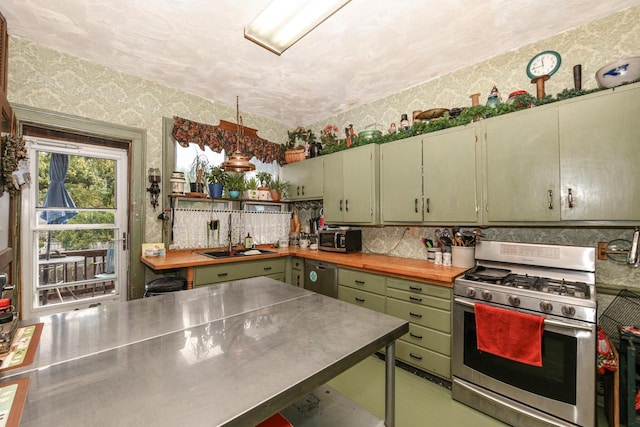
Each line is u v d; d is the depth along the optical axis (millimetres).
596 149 1695
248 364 860
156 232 2891
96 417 627
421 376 2230
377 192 2838
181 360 876
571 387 1499
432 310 2121
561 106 1816
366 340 1036
